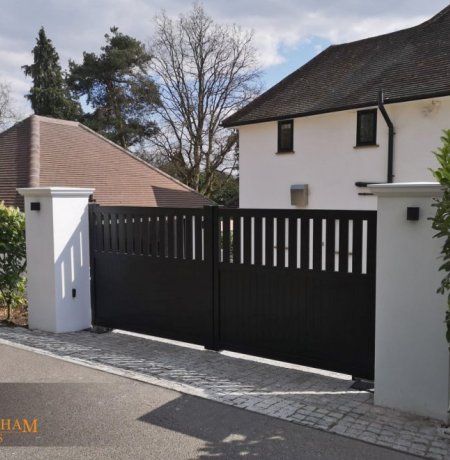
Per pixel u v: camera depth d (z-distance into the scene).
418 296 3.88
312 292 4.90
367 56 18.11
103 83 36.97
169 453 3.34
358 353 4.65
